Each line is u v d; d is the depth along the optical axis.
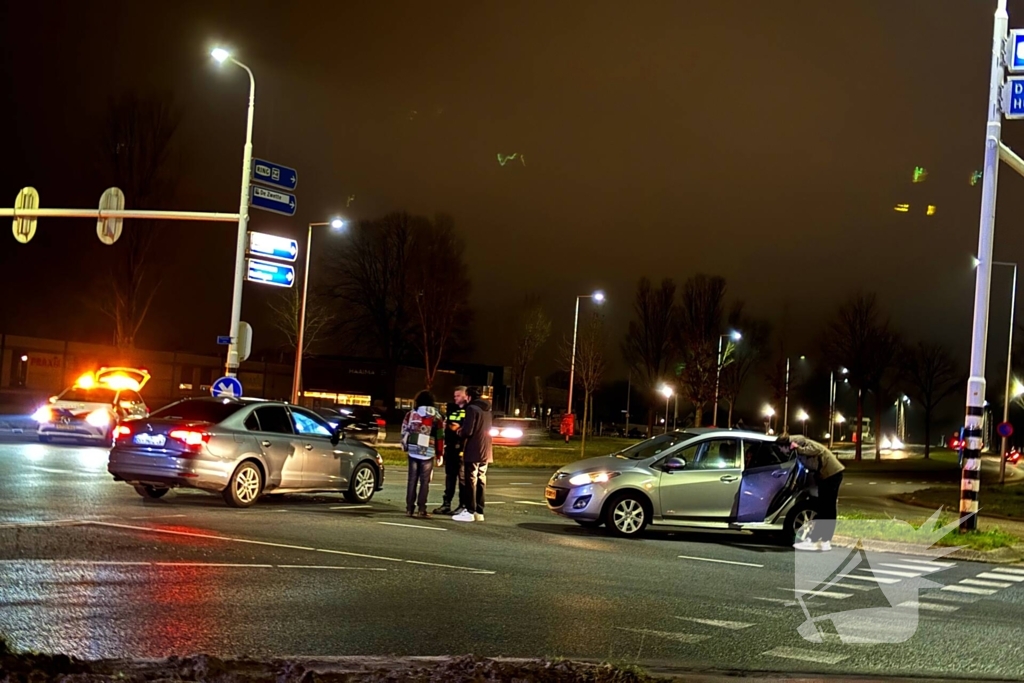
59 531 11.76
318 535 12.95
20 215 24.03
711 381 58.72
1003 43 16.48
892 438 111.88
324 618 8.24
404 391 69.88
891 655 8.08
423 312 55.72
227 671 5.61
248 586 9.37
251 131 24.56
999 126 16.52
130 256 40.06
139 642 7.15
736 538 15.79
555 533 14.98
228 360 24.05
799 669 7.46
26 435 30.27
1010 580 12.90
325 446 16.75
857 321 63.53
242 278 24.27
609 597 9.92
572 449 47.47
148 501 15.32
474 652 7.42
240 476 15.37
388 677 5.70
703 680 6.68
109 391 28.25
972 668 7.80
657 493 15.05
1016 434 75.38
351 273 66.06
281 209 25.00
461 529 14.70
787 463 15.34
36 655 5.52
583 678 6.07
